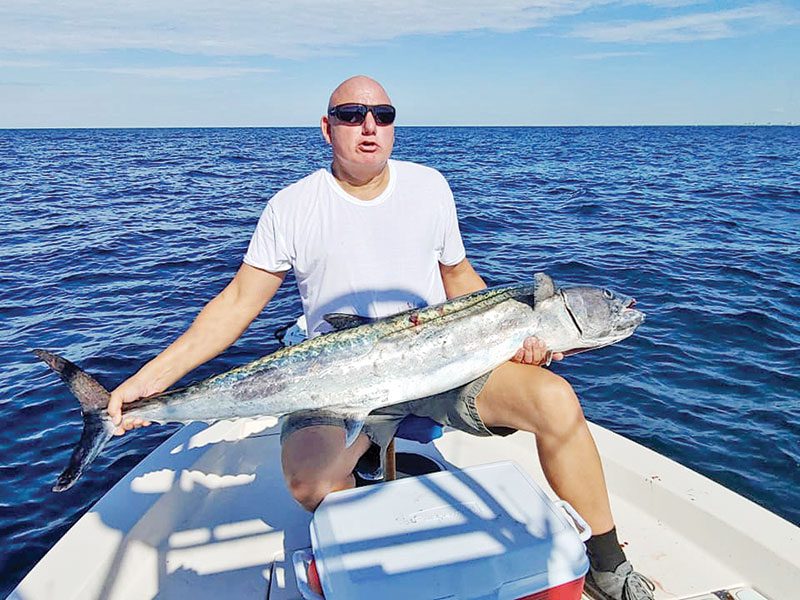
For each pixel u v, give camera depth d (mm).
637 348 6555
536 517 2250
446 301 2982
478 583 2020
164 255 11688
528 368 2770
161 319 8102
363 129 2797
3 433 5398
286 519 3096
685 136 92000
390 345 2875
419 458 3238
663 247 11336
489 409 2830
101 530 2787
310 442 2637
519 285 3102
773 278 9086
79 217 16156
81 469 2859
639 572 2674
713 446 4832
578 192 20094
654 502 3031
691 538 2852
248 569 2789
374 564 2055
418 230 3049
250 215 16375
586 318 3018
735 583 2605
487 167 31406
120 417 2912
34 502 4523
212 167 33594
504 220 14445
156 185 24078
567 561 2109
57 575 2529
